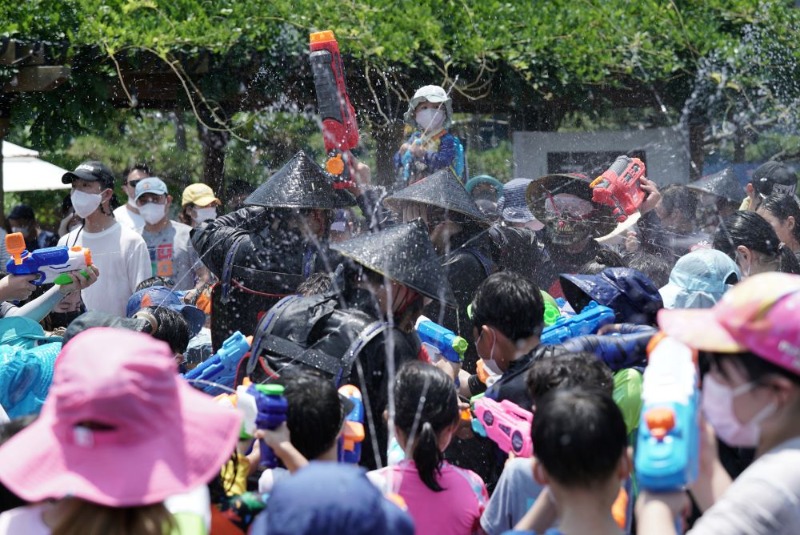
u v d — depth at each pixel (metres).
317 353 3.55
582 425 2.31
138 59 7.28
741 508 2.14
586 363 3.06
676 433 2.21
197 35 7.25
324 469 2.13
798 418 2.25
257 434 2.93
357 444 3.29
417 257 3.66
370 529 2.05
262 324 3.71
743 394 2.27
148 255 6.14
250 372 3.68
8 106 7.28
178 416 2.20
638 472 2.22
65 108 7.24
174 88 7.88
